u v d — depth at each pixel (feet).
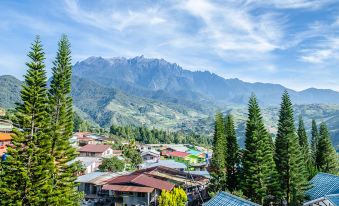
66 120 116.47
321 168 264.52
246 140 172.65
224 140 203.72
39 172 102.53
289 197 175.42
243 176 176.14
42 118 106.73
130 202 176.04
